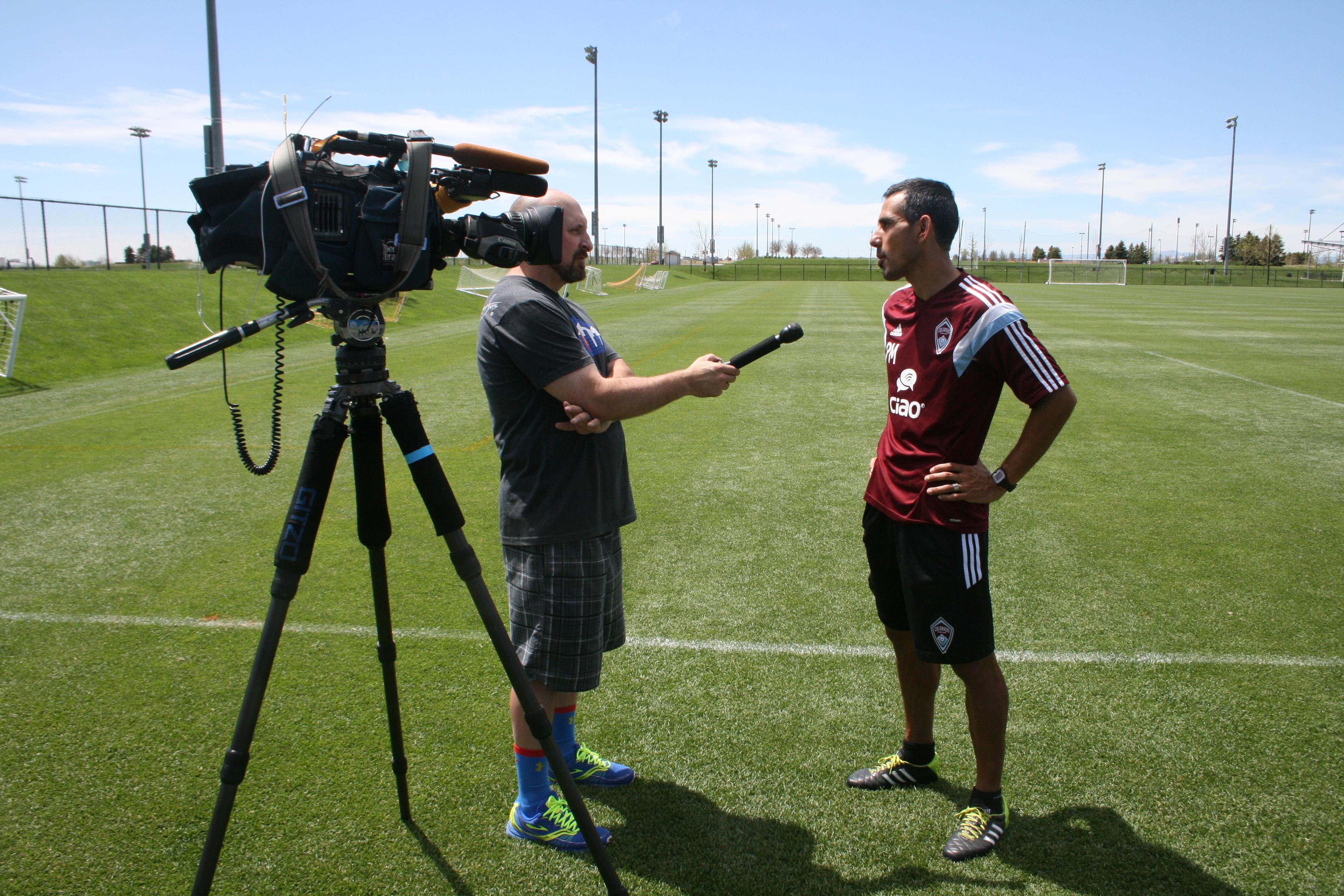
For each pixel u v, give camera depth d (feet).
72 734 8.82
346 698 9.51
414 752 8.50
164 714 9.21
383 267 5.10
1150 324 61.41
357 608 11.96
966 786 8.04
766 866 6.95
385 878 6.79
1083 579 13.03
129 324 44.73
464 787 7.95
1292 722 9.02
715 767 8.34
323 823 7.43
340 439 5.36
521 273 6.75
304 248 4.78
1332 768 8.20
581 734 8.92
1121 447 21.94
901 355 7.23
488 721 9.05
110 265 65.05
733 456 21.26
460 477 19.29
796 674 10.18
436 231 5.42
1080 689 9.72
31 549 14.52
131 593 12.62
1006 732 8.04
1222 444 22.21
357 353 5.40
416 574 13.23
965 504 6.91
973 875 6.84
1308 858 6.98
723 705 9.48
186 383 33.63
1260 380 33.50
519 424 6.73
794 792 7.95
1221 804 7.68
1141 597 12.34
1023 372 6.51
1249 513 16.33
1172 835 7.27
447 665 10.27
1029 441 6.65
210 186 5.04
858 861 7.02
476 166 5.76
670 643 10.99
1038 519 15.94
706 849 7.16
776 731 8.96
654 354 42.55
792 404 28.48
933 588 7.00
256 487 18.45
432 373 35.50
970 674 7.12
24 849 7.08
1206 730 8.87
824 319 65.51
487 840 7.26
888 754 8.53
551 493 6.77
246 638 11.09
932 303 6.95
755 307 82.79
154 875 6.81
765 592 12.66
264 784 7.97
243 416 26.58
